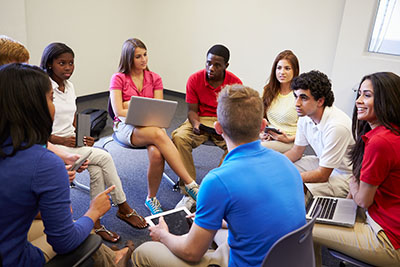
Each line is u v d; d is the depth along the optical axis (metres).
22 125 1.02
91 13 4.60
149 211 2.43
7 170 0.99
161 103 2.20
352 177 1.75
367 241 1.46
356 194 1.56
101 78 5.07
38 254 1.13
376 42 3.71
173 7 5.02
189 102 2.69
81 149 2.16
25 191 1.00
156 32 5.32
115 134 2.59
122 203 2.21
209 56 2.51
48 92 1.07
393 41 3.62
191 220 1.77
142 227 2.22
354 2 3.61
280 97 2.59
